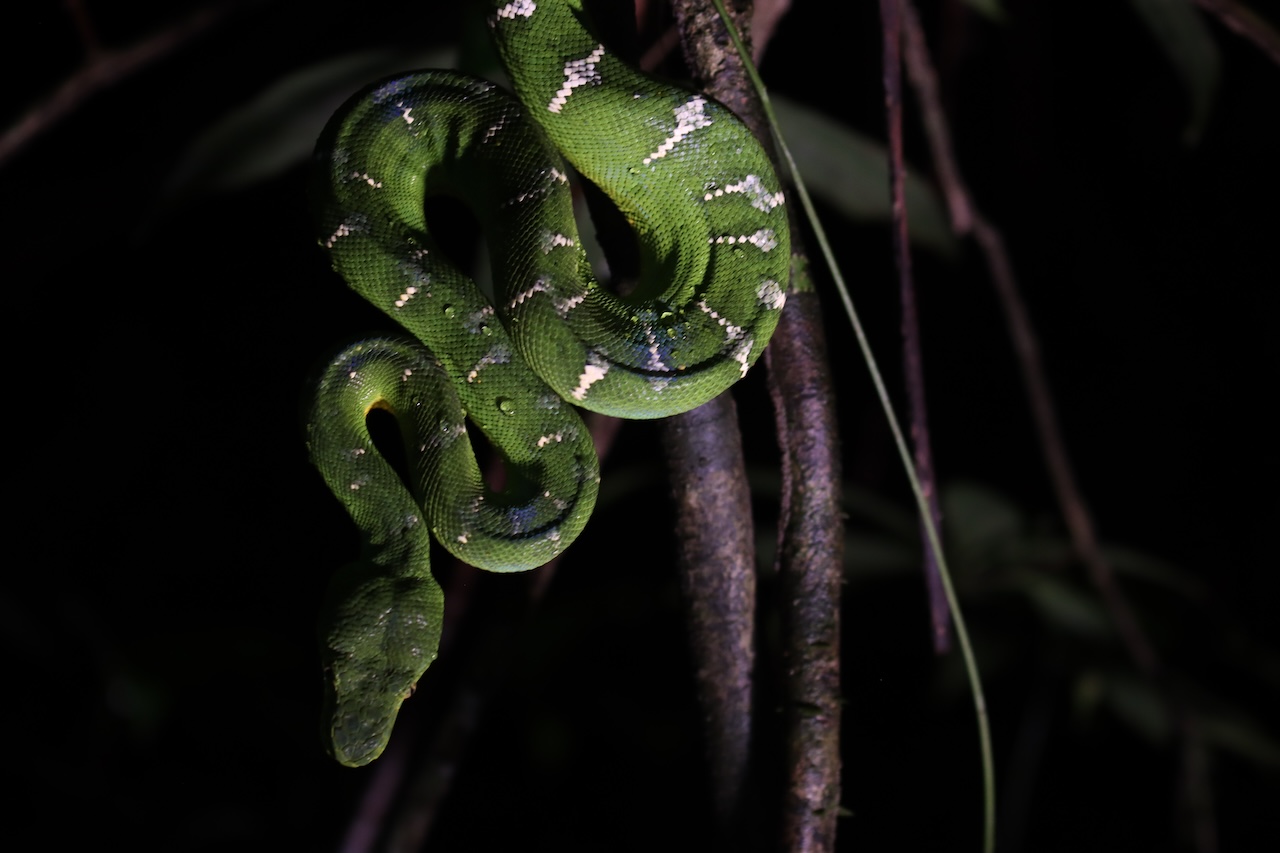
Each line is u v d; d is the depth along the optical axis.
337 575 1.62
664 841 1.91
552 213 1.58
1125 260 1.95
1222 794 1.88
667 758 1.92
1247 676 1.86
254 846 1.92
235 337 1.96
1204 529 1.96
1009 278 1.75
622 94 1.58
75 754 1.92
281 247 1.95
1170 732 1.80
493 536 1.59
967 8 1.82
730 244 1.58
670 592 1.91
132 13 1.85
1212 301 1.95
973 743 1.91
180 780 1.93
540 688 1.92
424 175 1.61
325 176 1.60
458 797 1.93
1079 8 1.91
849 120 1.89
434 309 1.60
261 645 1.93
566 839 1.92
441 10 1.65
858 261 1.95
